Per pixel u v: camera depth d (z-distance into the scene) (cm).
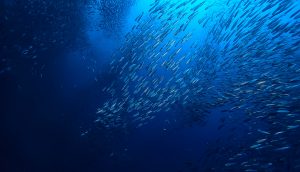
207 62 1023
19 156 962
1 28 1003
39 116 1098
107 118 933
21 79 1124
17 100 1090
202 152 1062
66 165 992
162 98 1013
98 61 1380
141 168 1027
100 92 1209
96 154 1035
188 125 1143
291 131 616
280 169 614
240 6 966
